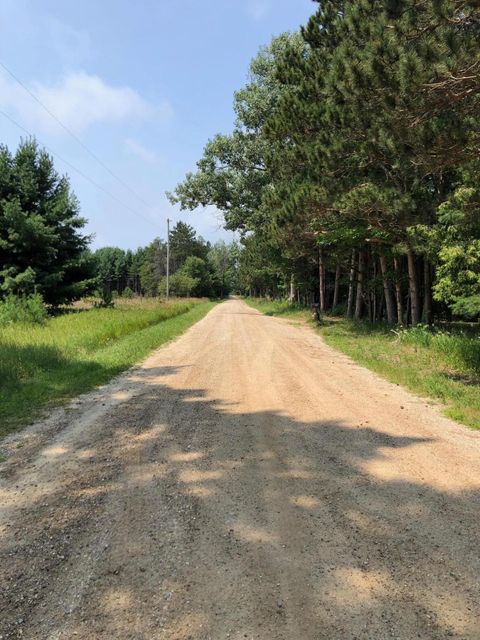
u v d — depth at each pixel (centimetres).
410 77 666
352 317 2742
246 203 3375
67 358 1087
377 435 573
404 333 1491
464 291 1280
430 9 643
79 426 612
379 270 2519
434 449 525
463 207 941
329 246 2302
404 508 381
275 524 354
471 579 288
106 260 11325
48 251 2922
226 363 1122
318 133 1495
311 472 455
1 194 2942
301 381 911
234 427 604
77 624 249
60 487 425
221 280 11438
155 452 512
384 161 1116
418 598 269
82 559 310
